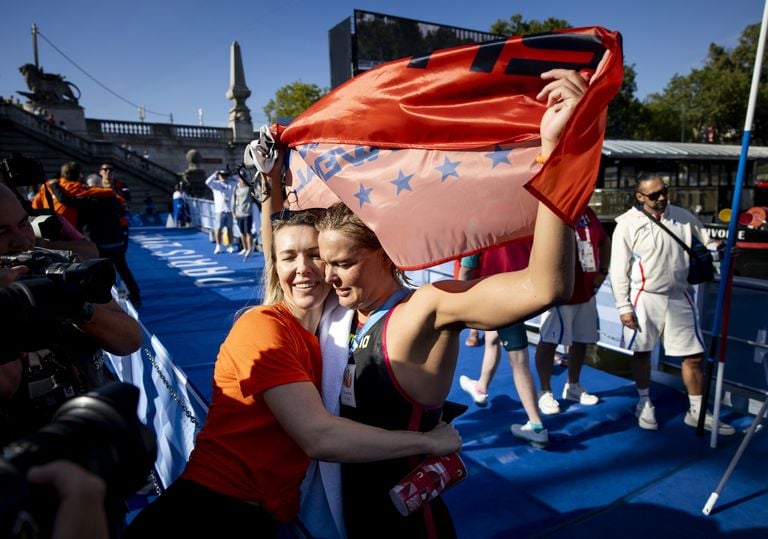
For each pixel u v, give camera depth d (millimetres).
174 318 6586
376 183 1285
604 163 14000
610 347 4723
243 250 11242
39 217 2016
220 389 1312
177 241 14844
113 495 684
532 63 1169
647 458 3088
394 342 1206
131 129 29531
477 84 1209
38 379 1285
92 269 1131
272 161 1608
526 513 2627
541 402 3662
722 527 2490
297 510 1358
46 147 24922
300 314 1402
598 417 3576
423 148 1269
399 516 1274
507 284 1028
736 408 3629
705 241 3510
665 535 2447
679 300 3334
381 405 1233
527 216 1176
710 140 38094
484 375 3703
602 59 1015
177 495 1258
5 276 1068
